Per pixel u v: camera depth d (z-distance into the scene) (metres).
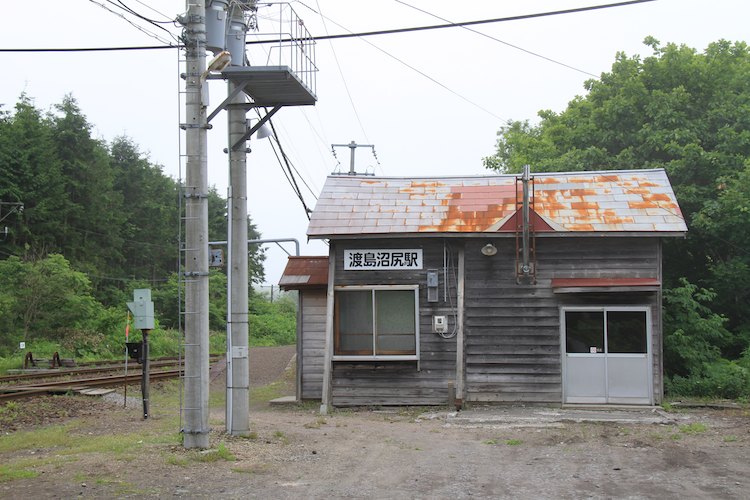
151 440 10.88
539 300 16.22
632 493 8.00
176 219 66.94
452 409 15.80
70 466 8.98
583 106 26.09
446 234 16.19
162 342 40.78
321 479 8.70
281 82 11.25
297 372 17.88
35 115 48.28
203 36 10.09
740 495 7.86
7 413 14.20
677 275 21.73
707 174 21.75
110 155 62.84
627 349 15.93
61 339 36.56
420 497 7.87
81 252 50.09
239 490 8.02
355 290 16.67
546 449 10.90
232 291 11.73
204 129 10.05
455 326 16.36
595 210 16.48
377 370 16.52
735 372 17.38
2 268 37.88
